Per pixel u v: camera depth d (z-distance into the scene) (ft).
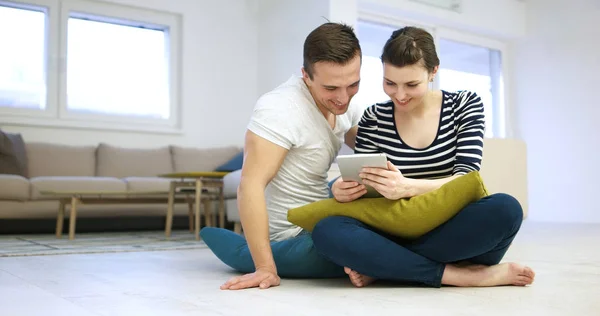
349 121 6.47
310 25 20.08
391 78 5.18
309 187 6.23
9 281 6.03
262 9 22.63
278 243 6.13
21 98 18.79
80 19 19.93
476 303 4.44
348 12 19.52
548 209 24.18
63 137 19.12
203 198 15.70
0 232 15.85
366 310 4.18
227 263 6.73
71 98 19.66
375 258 5.09
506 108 25.55
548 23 24.40
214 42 21.99
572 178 23.44
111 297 4.90
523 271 5.25
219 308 4.32
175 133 20.97
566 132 23.72
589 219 22.84
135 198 14.46
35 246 11.14
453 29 23.90
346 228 5.21
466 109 5.55
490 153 14.76
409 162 5.59
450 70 24.20
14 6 18.83
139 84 20.95
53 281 6.01
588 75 23.06
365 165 5.08
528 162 24.97
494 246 5.04
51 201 16.37
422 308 4.25
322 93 5.49
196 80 21.59
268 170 5.62
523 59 25.30
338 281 5.86
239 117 22.41
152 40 21.33
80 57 19.86
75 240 13.10
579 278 5.92
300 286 5.51
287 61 21.16
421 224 5.09
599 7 22.72
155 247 10.80
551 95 24.27
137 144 20.36
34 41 19.11
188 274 6.63
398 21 22.45
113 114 20.22
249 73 22.68
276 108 5.62
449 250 5.08
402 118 5.70
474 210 4.93
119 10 20.34
